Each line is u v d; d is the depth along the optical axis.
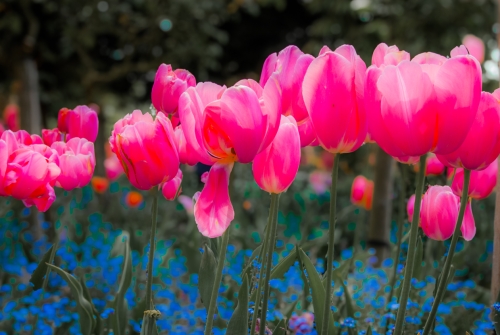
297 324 1.38
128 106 5.11
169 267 2.23
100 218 3.27
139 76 4.71
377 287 1.79
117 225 3.40
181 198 2.44
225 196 0.94
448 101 0.90
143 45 4.36
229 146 0.93
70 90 4.00
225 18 4.64
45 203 1.12
